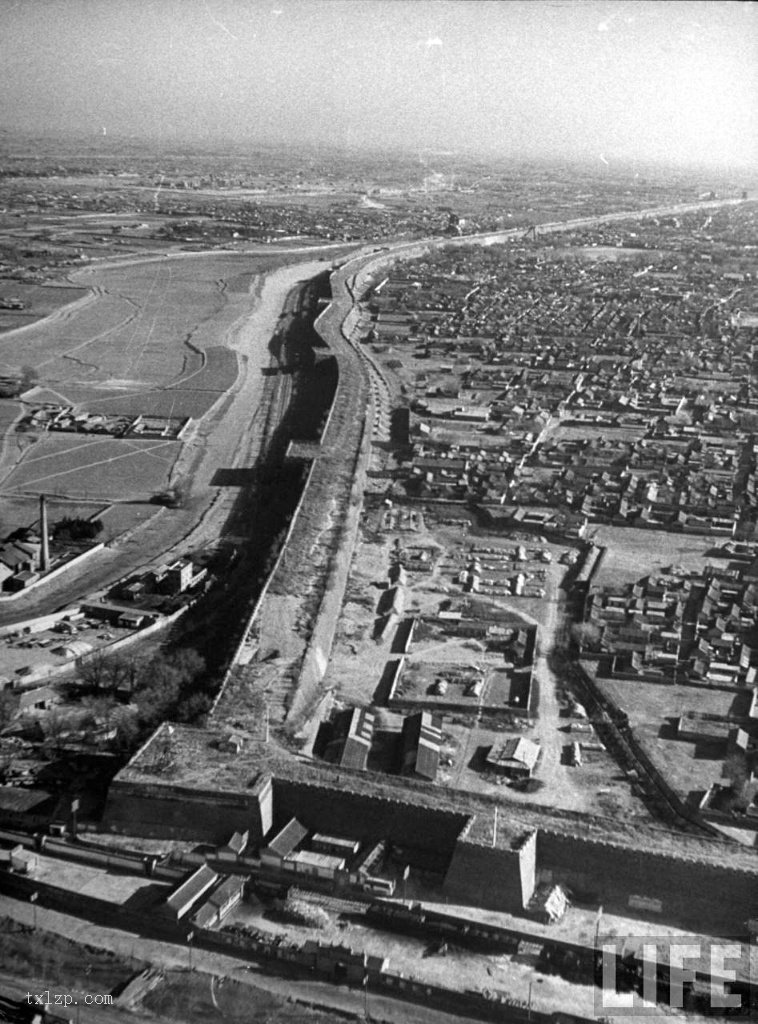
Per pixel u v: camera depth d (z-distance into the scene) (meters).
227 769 121.81
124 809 117.75
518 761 129.12
